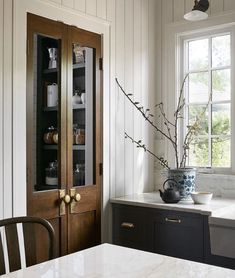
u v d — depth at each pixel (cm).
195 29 299
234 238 209
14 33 211
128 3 295
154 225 254
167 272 121
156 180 316
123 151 288
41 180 227
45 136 230
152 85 318
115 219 275
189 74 312
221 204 249
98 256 139
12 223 146
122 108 288
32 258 148
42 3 228
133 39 299
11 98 210
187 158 308
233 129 282
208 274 120
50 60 234
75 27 250
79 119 253
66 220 241
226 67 290
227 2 283
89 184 260
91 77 263
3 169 206
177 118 309
